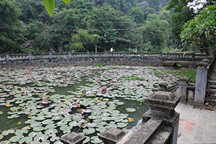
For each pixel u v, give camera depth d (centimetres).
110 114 493
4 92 693
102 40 2600
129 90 757
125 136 213
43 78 985
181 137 303
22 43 1966
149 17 4069
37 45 2098
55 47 2256
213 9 410
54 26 2302
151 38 3344
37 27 2191
